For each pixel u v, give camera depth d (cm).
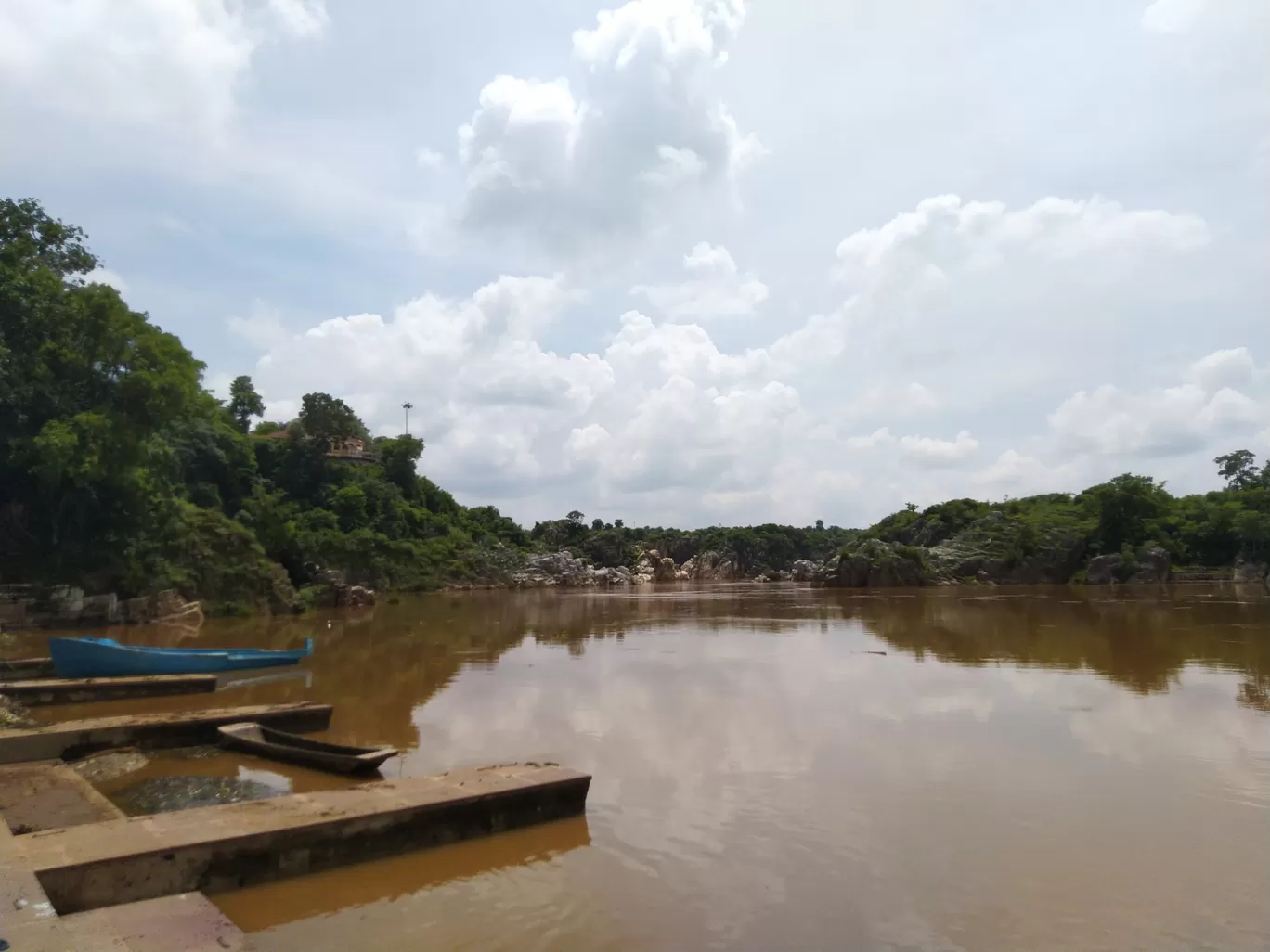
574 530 15750
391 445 10675
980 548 9756
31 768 1337
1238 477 11156
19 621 3575
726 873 910
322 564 6278
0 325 4000
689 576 14312
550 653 2916
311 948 749
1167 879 879
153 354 4175
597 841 1012
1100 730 1555
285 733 1558
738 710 1797
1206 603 5153
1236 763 1323
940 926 781
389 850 963
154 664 2338
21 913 673
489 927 788
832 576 9438
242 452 7269
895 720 1667
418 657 2848
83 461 3800
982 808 1115
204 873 851
